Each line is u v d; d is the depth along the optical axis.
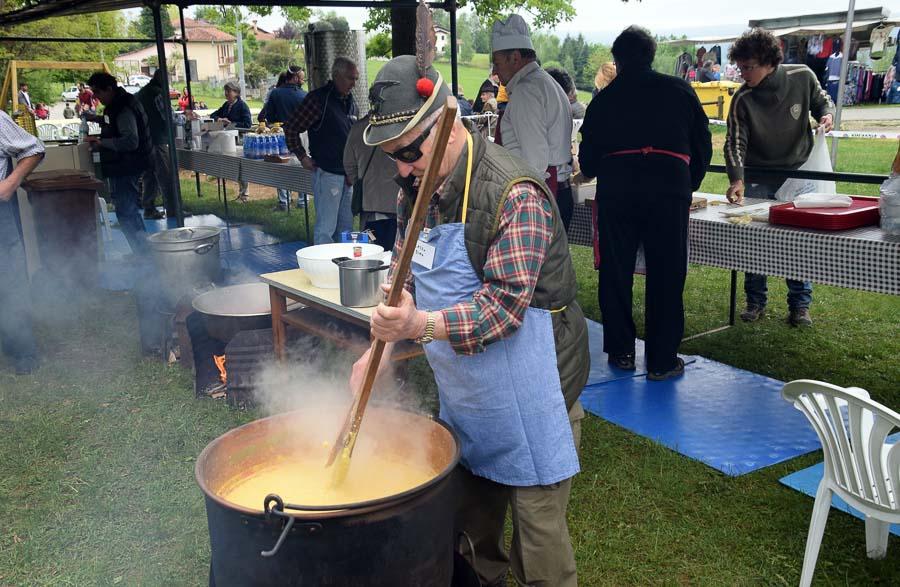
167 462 3.40
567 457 1.88
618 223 4.11
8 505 3.07
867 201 3.77
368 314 3.05
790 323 5.23
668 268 3.98
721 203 4.52
